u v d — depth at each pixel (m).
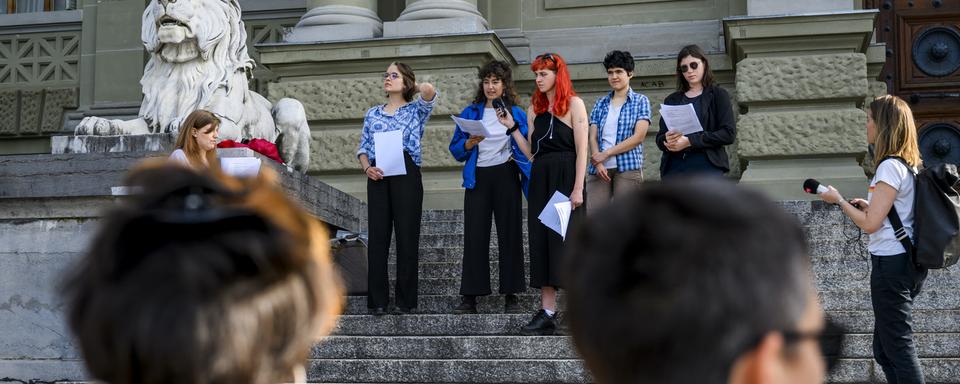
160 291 0.92
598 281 0.91
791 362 0.91
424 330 6.52
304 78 10.62
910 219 4.62
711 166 6.31
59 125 12.73
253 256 0.95
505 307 6.75
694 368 0.88
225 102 7.45
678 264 0.88
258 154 7.16
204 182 1.01
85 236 6.25
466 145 6.64
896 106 4.70
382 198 6.76
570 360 5.73
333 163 10.48
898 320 4.61
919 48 10.94
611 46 11.06
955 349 5.61
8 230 6.33
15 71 12.97
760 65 9.86
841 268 7.07
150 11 7.57
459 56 10.20
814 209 8.03
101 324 0.92
